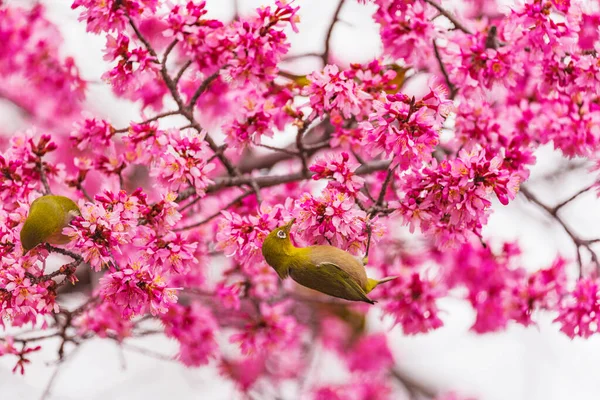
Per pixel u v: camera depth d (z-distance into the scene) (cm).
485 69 1024
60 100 1423
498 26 1077
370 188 1264
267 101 1009
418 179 850
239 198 1090
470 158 830
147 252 886
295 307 1873
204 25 984
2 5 1394
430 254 1339
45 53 1366
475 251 1305
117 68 960
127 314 852
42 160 1028
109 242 848
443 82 1166
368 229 846
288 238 829
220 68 1000
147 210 899
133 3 944
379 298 1216
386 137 823
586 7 1017
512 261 1306
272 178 1142
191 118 998
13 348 1076
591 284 1105
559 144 1089
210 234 1202
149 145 992
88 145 1044
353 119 1148
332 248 822
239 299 1274
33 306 864
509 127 1073
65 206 867
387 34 1034
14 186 992
